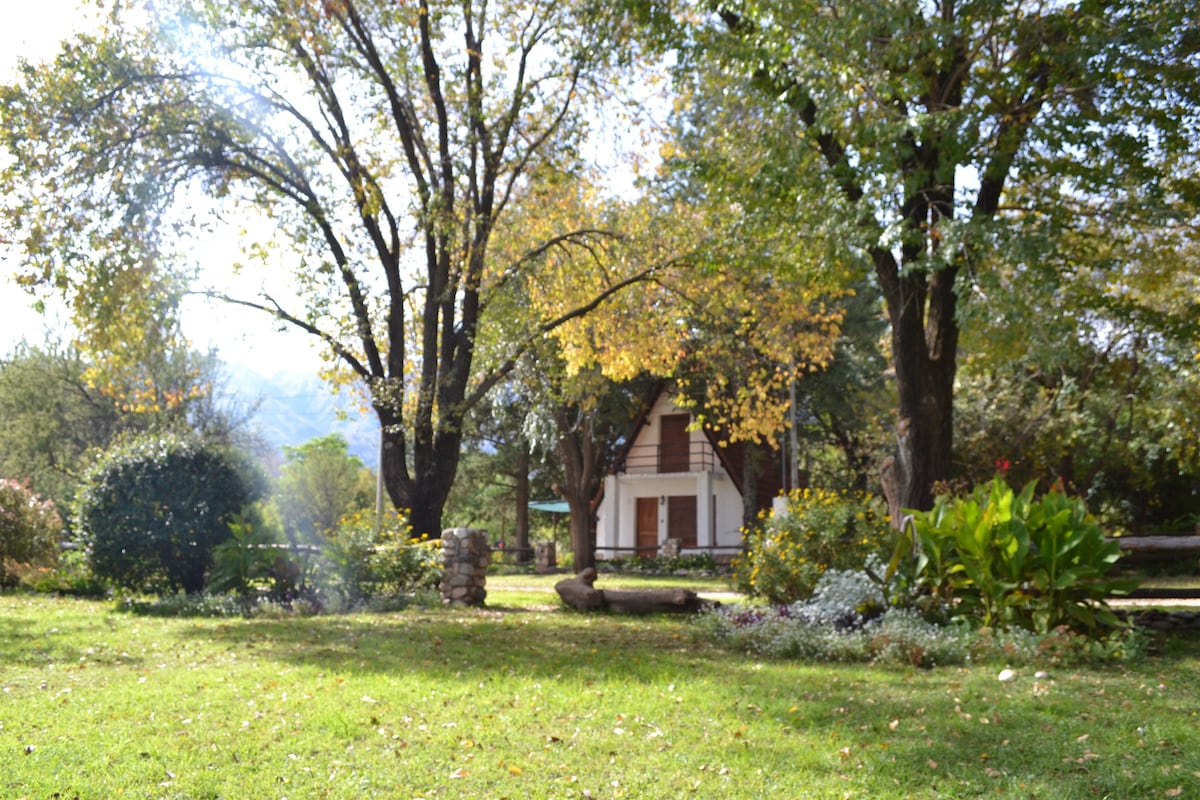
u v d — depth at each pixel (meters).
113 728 6.12
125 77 17.58
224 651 9.96
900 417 13.71
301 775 5.14
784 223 14.16
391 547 16.70
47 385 36.62
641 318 21.53
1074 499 10.20
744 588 14.41
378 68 18.59
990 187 13.22
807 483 41.62
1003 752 5.64
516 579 31.11
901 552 10.86
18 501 19.30
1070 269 12.44
